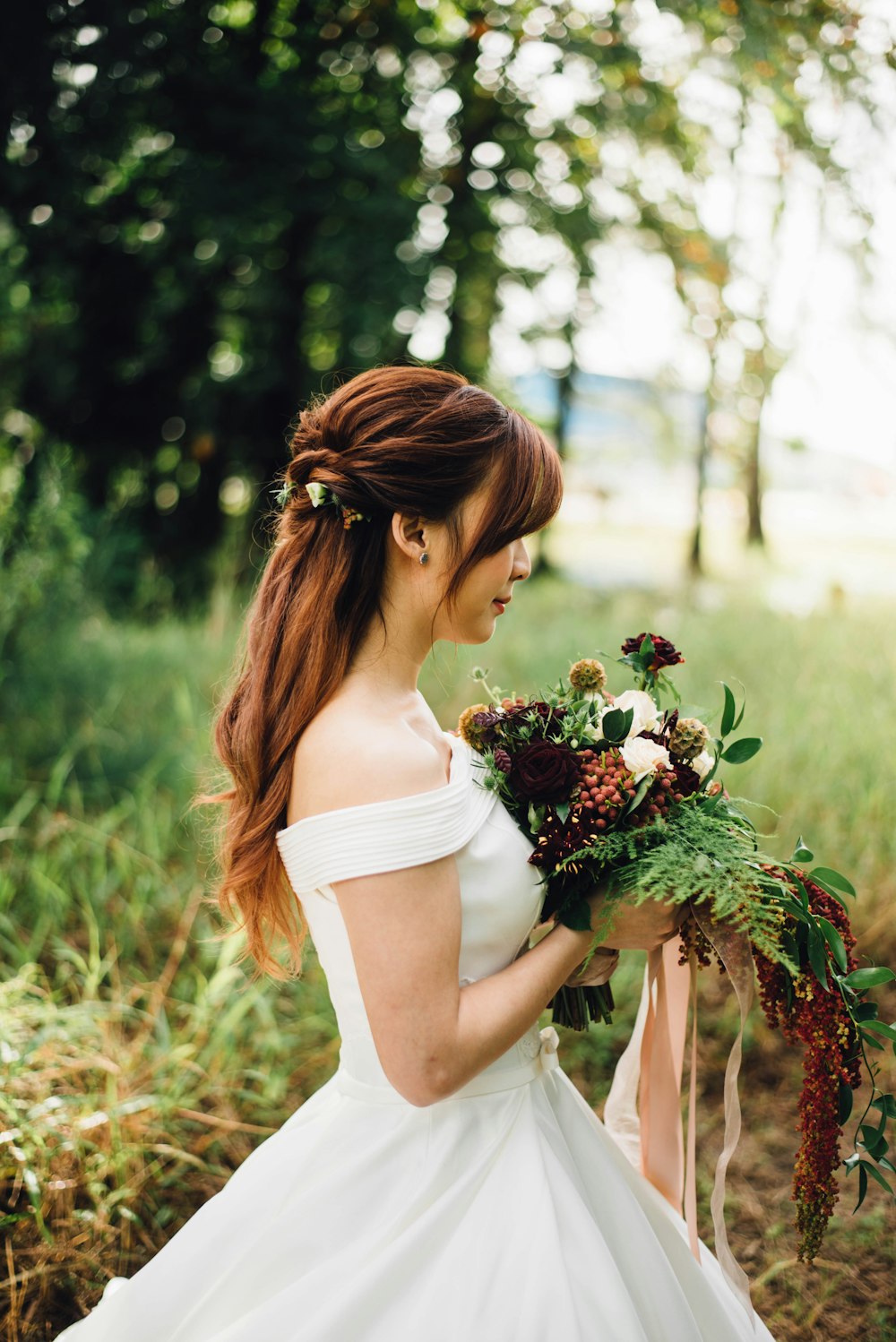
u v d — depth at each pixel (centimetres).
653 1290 145
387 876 119
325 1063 296
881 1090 281
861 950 325
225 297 1055
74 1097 253
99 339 1075
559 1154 143
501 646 614
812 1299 222
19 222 897
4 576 543
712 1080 297
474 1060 122
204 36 873
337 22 898
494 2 766
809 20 480
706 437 1564
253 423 1129
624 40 679
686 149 823
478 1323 124
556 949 133
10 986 279
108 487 1098
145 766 457
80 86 799
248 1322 129
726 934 138
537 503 134
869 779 384
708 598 978
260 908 148
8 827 385
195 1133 268
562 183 1004
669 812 139
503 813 139
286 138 893
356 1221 134
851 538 1736
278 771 134
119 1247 230
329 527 137
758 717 455
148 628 759
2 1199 234
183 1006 299
